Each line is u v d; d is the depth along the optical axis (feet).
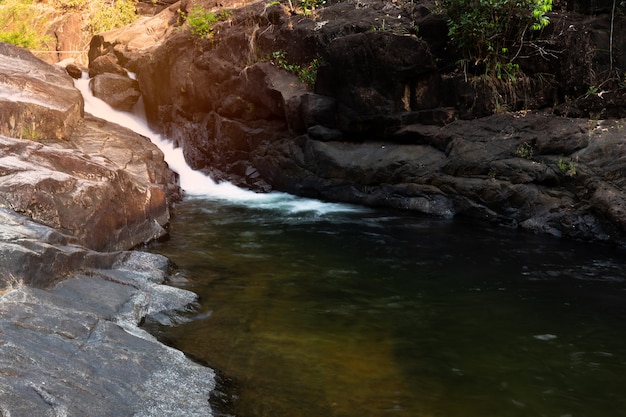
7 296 14.73
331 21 39.91
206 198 36.96
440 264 23.73
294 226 29.71
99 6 68.03
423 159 33.06
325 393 13.78
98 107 47.83
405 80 33.94
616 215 25.82
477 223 30.12
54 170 22.89
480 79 32.83
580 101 30.71
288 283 21.31
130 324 16.21
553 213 28.14
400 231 28.71
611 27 30.73
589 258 24.48
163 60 47.09
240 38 42.57
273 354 15.64
